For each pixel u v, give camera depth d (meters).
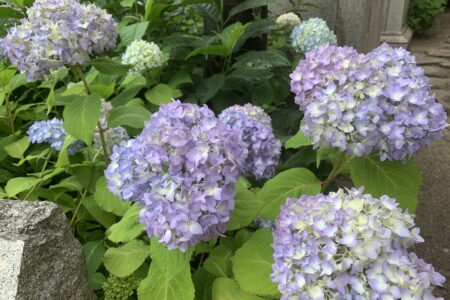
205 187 0.45
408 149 0.53
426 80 0.55
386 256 0.42
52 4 0.64
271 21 1.02
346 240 0.42
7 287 0.47
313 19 1.14
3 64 1.01
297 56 1.12
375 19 1.44
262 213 0.60
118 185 0.50
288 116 1.00
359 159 0.59
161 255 0.48
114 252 0.59
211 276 0.59
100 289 0.65
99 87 0.76
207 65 1.04
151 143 0.46
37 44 0.62
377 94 0.51
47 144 0.88
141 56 0.89
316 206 0.47
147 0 1.10
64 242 0.55
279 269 0.46
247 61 0.94
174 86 0.97
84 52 0.64
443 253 1.08
